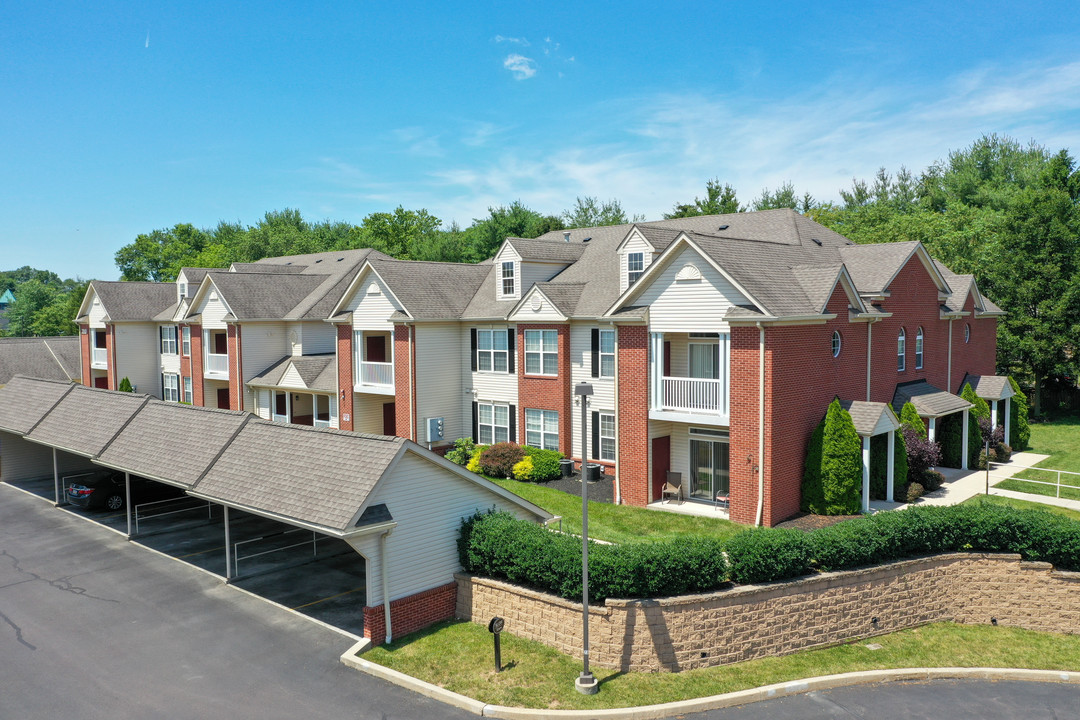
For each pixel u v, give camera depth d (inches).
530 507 762.2
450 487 685.3
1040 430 1567.4
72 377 2188.7
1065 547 692.7
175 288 2102.6
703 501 1010.7
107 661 592.1
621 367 1022.4
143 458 869.8
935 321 1306.6
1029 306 1694.1
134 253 4387.3
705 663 602.2
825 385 991.6
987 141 3221.0
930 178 3235.7
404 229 3740.2
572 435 1190.3
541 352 1209.4
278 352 1680.6
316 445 701.9
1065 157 2066.9
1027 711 542.9
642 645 587.5
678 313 962.1
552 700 537.0
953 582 713.6
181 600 722.8
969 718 532.1
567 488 1099.3
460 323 1338.6
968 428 1200.8
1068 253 1638.8
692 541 639.1
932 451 1056.2
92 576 792.3
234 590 749.9
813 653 638.5
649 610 587.5
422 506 660.1
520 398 1241.4
